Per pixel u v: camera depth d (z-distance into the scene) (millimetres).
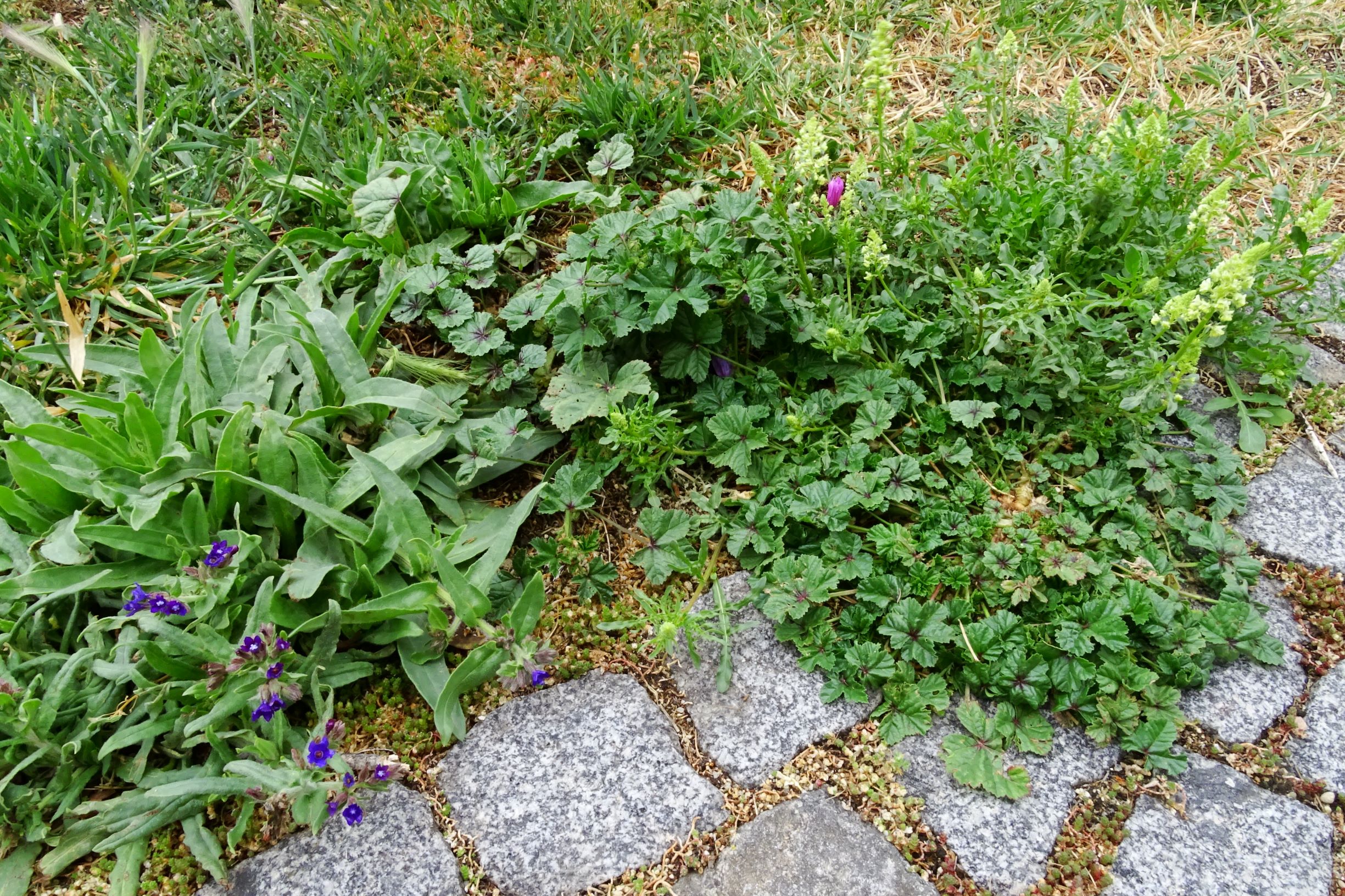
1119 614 1869
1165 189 2467
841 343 2182
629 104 2973
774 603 1959
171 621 1833
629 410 2215
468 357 2455
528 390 2367
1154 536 2121
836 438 2273
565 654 1990
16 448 1873
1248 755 1825
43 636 1872
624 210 2801
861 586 1975
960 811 1747
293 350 2246
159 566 1920
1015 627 1895
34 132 2717
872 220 2492
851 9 3449
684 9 3385
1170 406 2076
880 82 2352
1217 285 1952
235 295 2520
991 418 2303
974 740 1811
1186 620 1937
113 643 1867
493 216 2625
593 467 2227
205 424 2010
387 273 2502
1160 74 3350
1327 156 3072
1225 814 1740
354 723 1884
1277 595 2070
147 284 2604
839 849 1699
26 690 1745
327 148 2891
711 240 2180
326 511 1922
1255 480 2275
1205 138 2385
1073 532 2057
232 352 2232
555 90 3053
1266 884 1646
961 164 2930
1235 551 2035
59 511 1992
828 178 2553
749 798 1773
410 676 1874
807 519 2064
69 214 2627
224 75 3125
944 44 3352
